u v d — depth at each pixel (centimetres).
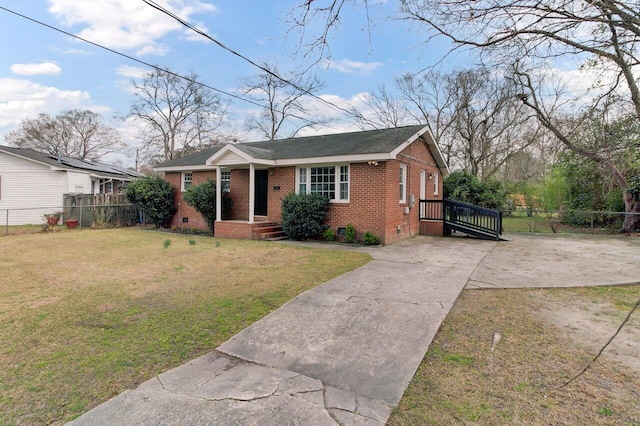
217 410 250
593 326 409
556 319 432
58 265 730
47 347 350
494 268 713
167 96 3116
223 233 1253
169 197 1543
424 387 283
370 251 928
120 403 258
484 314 449
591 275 655
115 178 2375
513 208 2092
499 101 2038
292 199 1138
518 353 341
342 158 1069
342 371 310
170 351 346
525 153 2452
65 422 237
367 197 1079
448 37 470
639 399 264
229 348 355
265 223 1233
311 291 535
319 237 1159
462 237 1280
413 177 1313
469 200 1902
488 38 446
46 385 281
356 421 239
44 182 1770
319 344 365
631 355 336
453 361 326
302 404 259
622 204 1523
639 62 441
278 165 1221
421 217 1380
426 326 404
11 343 358
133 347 353
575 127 820
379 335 383
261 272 667
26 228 1525
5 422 236
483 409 253
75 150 3969
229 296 516
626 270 699
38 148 3788
